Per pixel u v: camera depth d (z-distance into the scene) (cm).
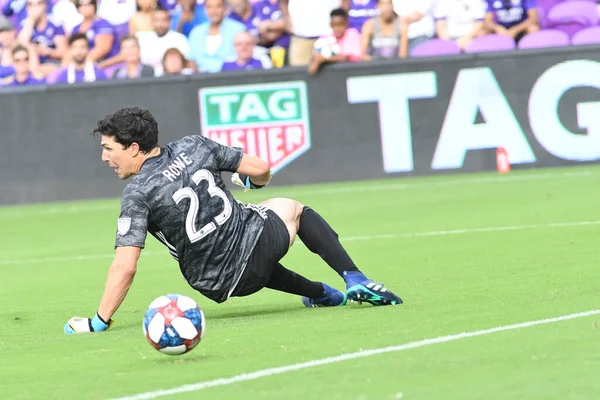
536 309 2114
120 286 2236
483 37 6397
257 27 6725
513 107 6106
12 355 2014
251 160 2289
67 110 6300
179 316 1794
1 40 6919
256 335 2019
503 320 2003
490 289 2486
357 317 2172
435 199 5084
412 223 4266
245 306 2567
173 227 2216
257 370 1678
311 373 1633
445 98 6153
